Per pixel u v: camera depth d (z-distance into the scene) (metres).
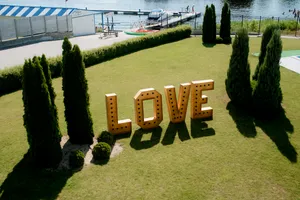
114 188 9.69
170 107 13.27
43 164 10.46
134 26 45.91
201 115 13.95
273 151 11.48
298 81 18.19
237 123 13.56
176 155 11.34
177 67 21.72
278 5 74.12
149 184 9.86
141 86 18.22
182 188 9.67
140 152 11.54
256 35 31.81
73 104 11.12
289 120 13.75
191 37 32.25
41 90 9.62
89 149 11.58
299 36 30.94
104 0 96.69
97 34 36.56
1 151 11.68
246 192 9.48
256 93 13.75
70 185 9.79
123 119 14.08
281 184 9.80
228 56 24.25
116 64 22.75
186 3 83.12
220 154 11.35
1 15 39.31
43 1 92.88
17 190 9.56
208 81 13.65
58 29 33.59
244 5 75.44
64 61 10.73
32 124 9.91
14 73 18.05
